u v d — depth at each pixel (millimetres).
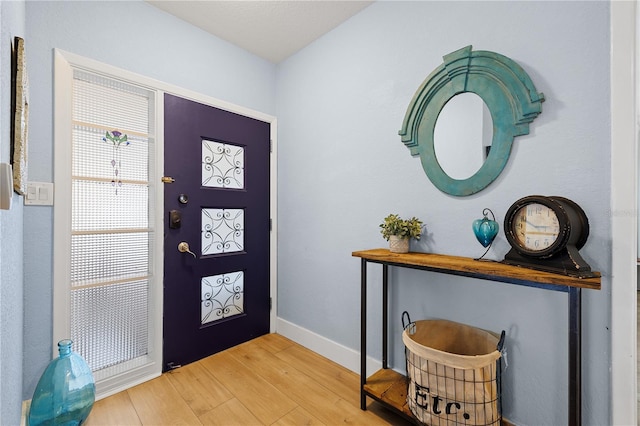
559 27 1194
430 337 1526
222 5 1844
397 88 1712
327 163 2107
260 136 2408
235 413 1496
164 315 1863
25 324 1416
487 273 1123
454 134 1477
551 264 1067
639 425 1488
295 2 1826
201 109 2051
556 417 1218
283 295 2461
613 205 1083
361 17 1897
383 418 1464
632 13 1051
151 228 1835
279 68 2510
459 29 1467
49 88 1480
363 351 1531
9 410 903
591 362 1133
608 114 1094
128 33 1739
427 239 1585
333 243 2062
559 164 1193
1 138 703
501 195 1339
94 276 1628
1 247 724
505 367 1342
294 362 2008
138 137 1791
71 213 1546
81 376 1364
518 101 1280
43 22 1467
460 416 1177
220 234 2170
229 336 2203
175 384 1736
